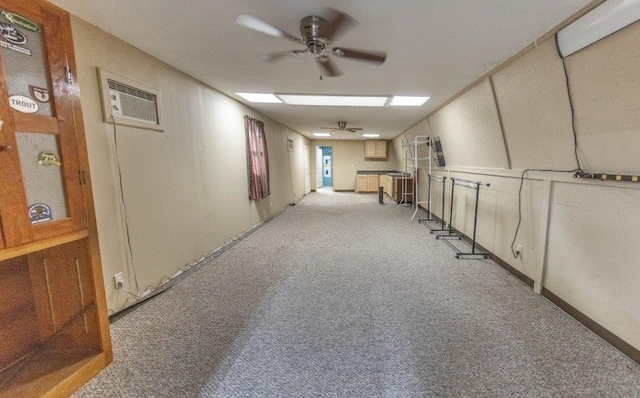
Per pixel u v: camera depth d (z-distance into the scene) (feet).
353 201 27.37
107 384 4.73
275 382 4.77
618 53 4.87
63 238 4.45
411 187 25.88
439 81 10.14
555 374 4.89
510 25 6.00
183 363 5.22
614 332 5.61
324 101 13.78
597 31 4.99
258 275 9.34
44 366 4.72
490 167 10.99
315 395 4.50
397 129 24.22
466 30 6.26
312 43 6.01
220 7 5.52
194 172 10.27
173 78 9.05
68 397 4.47
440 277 9.12
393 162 35.19
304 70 9.26
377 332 6.17
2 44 3.67
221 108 12.27
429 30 6.31
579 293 6.52
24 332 4.86
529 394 4.47
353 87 11.12
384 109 15.48
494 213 10.61
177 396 4.48
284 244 12.94
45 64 4.18
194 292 8.11
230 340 5.90
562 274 7.08
